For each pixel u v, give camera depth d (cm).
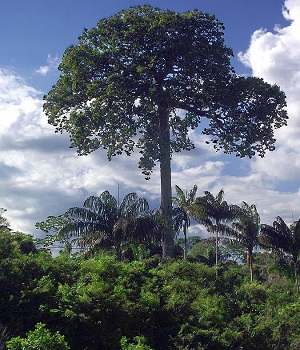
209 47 3834
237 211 4219
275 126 4091
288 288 3834
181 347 1484
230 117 4019
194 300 1780
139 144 3981
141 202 3231
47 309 1468
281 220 4119
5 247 1716
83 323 1447
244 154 4025
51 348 1146
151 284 1750
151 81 3875
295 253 4072
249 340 1645
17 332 1428
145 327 1570
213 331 1577
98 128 3912
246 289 1992
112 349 1462
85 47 3981
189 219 4566
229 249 4875
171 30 3844
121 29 3941
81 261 1841
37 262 1678
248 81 3922
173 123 4066
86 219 3170
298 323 1789
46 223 3109
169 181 3850
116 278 1727
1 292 1523
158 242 3384
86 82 4012
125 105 3938
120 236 3125
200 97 3966
